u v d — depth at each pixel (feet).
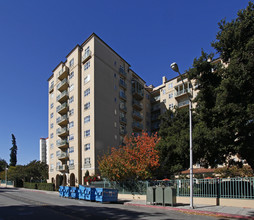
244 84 46.93
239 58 48.16
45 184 133.28
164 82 188.65
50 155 158.61
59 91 155.12
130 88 159.02
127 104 151.74
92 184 85.87
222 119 49.52
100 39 135.54
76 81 135.95
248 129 46.73
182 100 159.33
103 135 123.95
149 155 73.10
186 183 57.21
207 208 45.68
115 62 146.41
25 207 48.42
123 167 69.56
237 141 50.75
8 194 90.02
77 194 71.31
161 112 172.45
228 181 49.37
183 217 38.01
